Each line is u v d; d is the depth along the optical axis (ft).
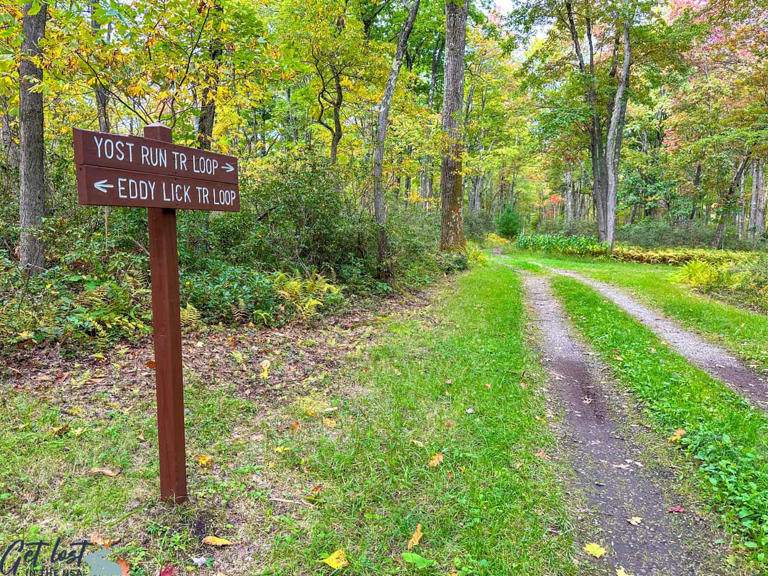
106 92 24.04
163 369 8.68
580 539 9.71
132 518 8.65
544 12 67.82
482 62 96.99
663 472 12.71
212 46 25.59
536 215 201.26
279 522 9.04
